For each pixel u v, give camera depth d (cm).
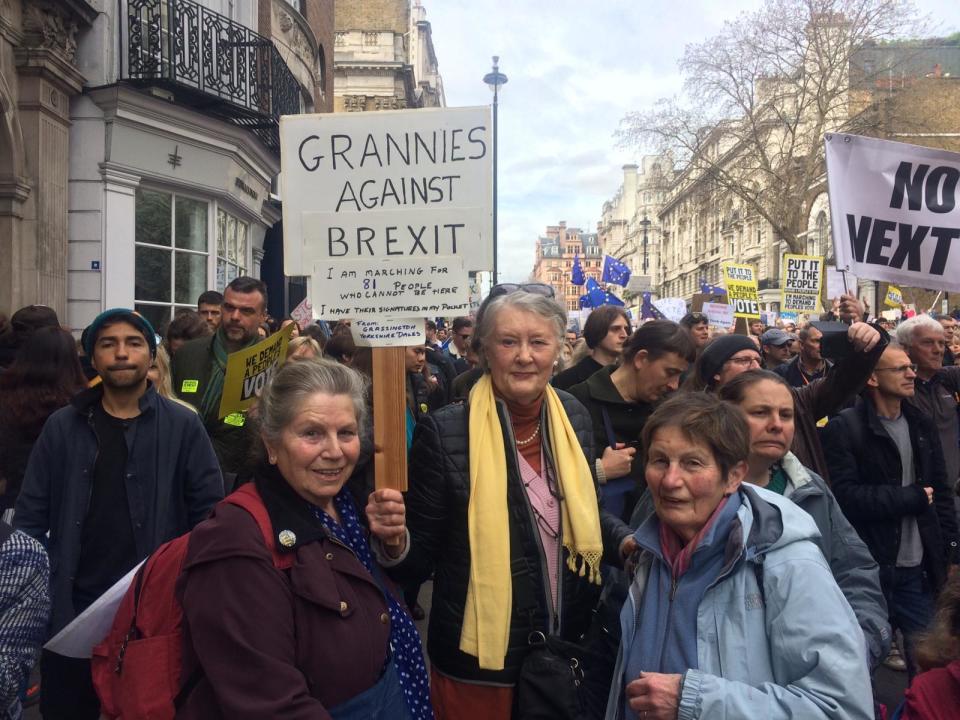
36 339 374
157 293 1118
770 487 287
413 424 495
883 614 264
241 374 404
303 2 1858
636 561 237
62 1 930
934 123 3200
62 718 248
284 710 171
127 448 322
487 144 255
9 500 361
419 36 5988
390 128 258
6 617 203
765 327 1339
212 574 184
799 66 3212
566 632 252
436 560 255
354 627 196
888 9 3062
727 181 3516
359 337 254
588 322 525
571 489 251
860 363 353
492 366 254
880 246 471
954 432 485
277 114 1308
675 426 212
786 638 192
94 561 314
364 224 258
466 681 239
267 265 1692
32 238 936
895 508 372
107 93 990
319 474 205
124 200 1040
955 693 200
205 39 1131
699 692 188
